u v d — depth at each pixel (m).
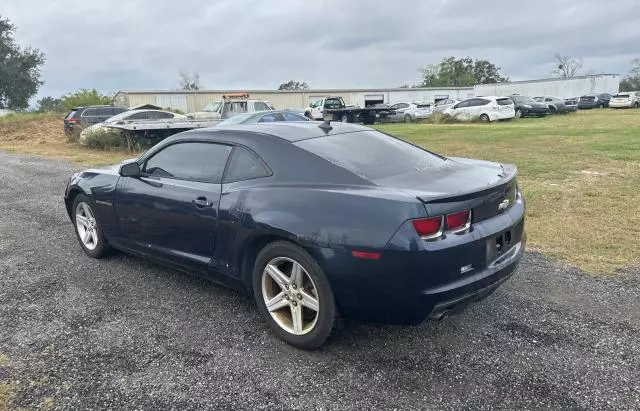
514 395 2.64
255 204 3.24
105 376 2.91
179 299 3.97
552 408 2.53
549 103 31.44
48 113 32.28
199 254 3.74
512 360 2.97
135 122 16.31
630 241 4.95
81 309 3.81
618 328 3.29
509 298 3.79
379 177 3.14
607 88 48.06
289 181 3.23
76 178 5.00
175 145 4.03
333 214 2.90
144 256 4.35
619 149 11.97
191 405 2.62
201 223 3.61
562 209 6.22
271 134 3.54
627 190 7.21
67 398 2.70
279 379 2.85
